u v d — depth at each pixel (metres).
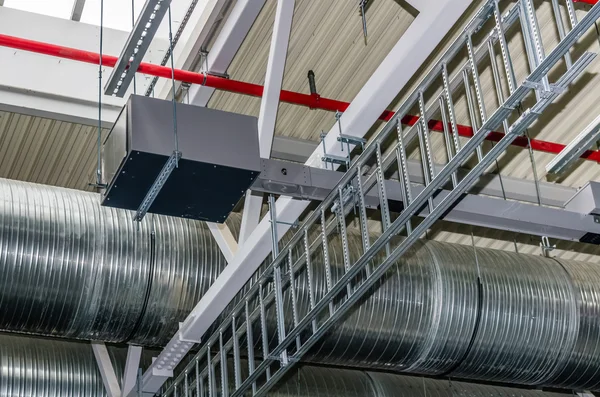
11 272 8.16
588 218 8.37
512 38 9.14
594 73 9.59
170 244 8.92
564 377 9.78
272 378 8.60
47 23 8.91
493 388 12.00
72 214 8.60
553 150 9.95
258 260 8.33
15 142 9.86
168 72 8.11
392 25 8.99
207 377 10.27
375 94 6.78
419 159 10.51
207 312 8.74
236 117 6.68
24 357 10.09
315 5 8.73
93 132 9.70
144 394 9.88
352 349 9.20
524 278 9.70
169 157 6.36
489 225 8.21
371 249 7.30
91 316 8.55
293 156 9.94
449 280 9.41
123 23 9.20
